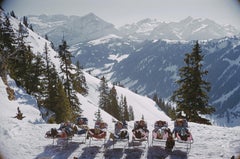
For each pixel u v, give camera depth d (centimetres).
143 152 1436
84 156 1398
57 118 4209
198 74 3203
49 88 4484
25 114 3144
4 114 2678
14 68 4634
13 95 3612
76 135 1689
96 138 1499
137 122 1585
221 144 1503
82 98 6931
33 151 1452
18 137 1603
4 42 4712
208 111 3198
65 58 4453
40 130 1731
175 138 1568
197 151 1435
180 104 3262
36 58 4944
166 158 1367
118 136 1492
